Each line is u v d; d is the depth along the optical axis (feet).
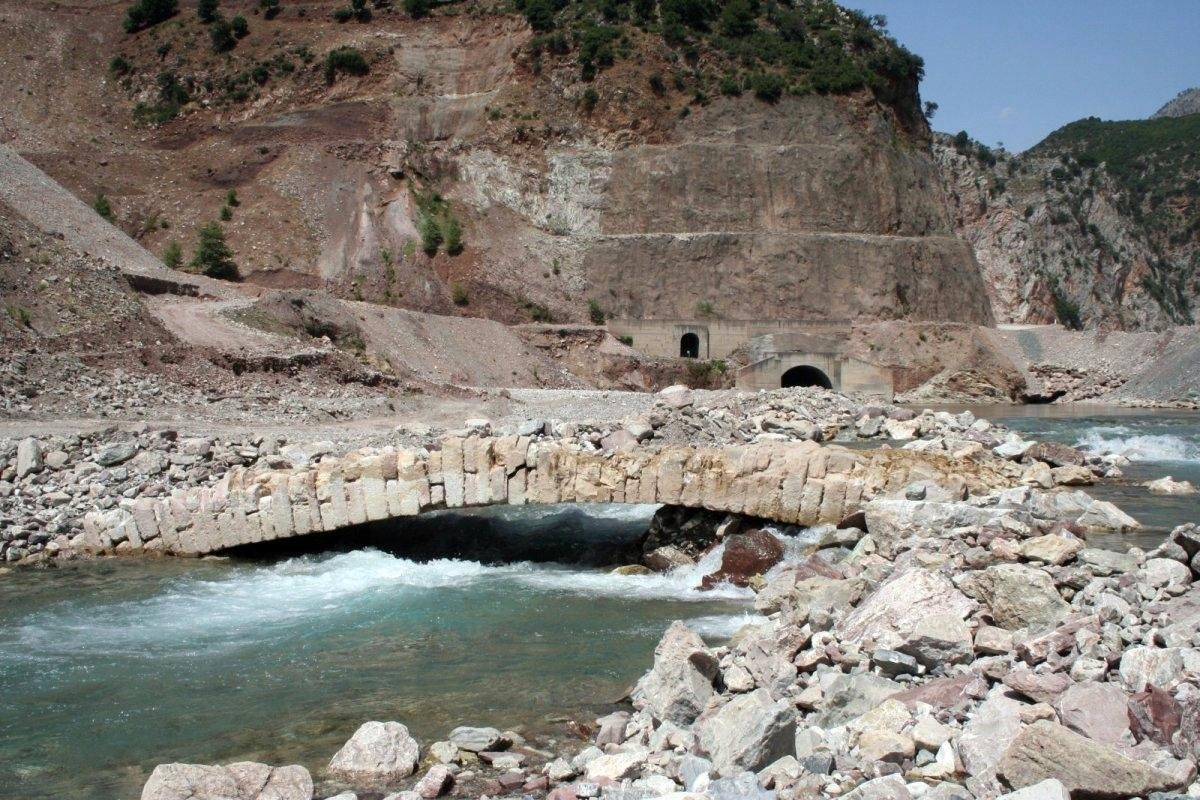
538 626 51.42
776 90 338.34
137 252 204.95
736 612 53.36
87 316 144.25
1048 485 75.77
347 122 338.34
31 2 386.32
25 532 69.36
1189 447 125.80
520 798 31.35
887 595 41.16
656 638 48.75
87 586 61.05
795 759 30.55
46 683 43.73
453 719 38.83
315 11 382.42
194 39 373.40
